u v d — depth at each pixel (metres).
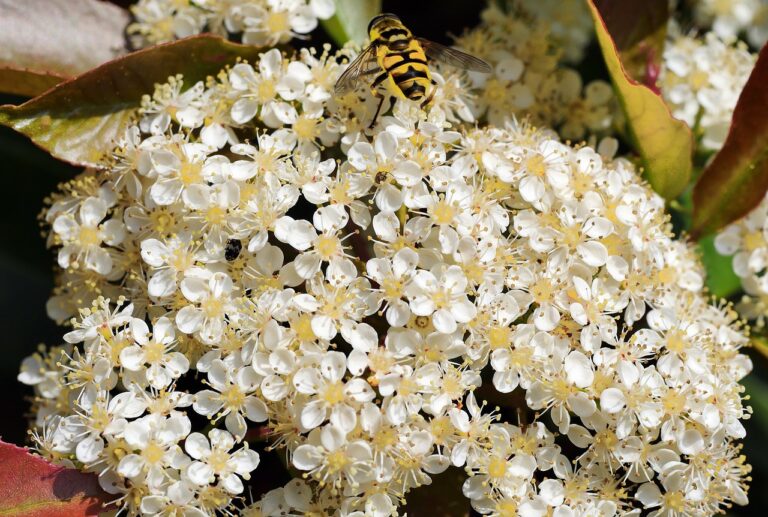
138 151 0.33
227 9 0.35
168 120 0.34
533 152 0.34
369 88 0.34
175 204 0.33
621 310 0.33
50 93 0.34
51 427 0.33
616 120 0.37
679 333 0.33
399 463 0.32
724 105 0.37
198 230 0.33
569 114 0.36
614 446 0.32
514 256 0.33
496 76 0.36
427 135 0.33
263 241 0.33
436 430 0.32
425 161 0.33
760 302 0.35
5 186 0.36
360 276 0.33
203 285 0.33
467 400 0.32
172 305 0.33
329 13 0.35
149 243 0.33
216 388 0.32
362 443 0.31
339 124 0.34
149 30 0.35
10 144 0.37
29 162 0.37
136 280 0.33
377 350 0.32
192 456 0.32
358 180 0.33
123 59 0.34
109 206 0.34
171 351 0.33
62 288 0.35
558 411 0.32
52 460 0.33
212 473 0.32
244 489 0.33
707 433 0.33
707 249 0.36
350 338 0.32
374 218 0.33
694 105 0.37
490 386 0.33
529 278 0.33
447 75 0.35
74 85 0.34
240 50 0.34
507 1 0.38
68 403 0.34
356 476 0.32
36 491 0.32
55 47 0.35
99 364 0.32
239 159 0.34
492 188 0.33
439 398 0.32
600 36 0.34
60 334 0.36
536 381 0.32
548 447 0.32
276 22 0.35
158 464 0.32
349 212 0.33
